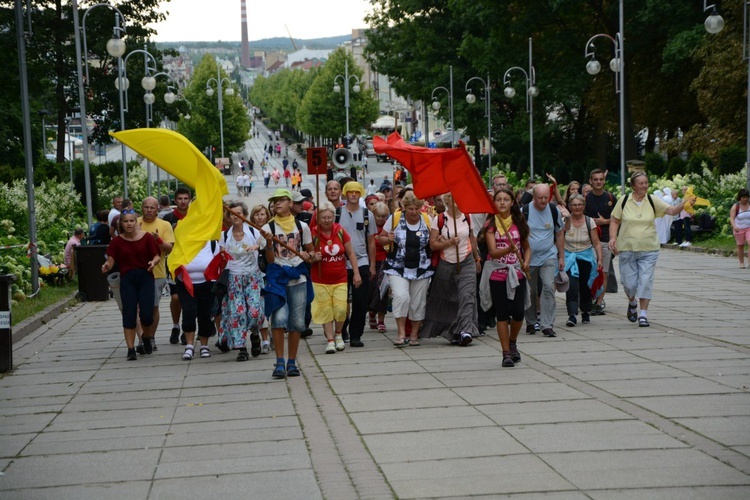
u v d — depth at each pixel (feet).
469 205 35.29
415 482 20.13
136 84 189.57
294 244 33.47
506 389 29.71
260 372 34.96
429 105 220.84
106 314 57.11
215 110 379.14
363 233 40.52
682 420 24.67
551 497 18.81
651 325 42.98
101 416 28.27
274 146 533.14
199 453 23.36
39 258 69.97
